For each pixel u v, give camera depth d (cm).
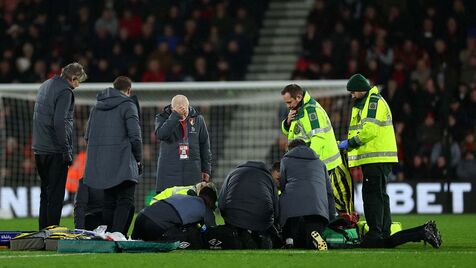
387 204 4394
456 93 7944
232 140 8056
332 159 4500
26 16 8994
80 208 4481
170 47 8788
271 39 9250
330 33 8606
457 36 8506
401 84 8144
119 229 4166
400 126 7712
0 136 7881
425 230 4075
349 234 4275
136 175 4212
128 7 8938
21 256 3666
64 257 3619
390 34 8538
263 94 7494
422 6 8600
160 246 3847
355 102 4428
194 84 7094
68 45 8706
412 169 7644
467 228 5709
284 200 4141
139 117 4275
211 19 8844
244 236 4094
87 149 4241
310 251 3950
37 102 4397
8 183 7775
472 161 7588
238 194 4128
